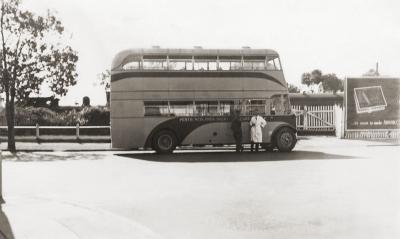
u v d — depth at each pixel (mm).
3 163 15641
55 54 22188
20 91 21859
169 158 17594
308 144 23891
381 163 14703
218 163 15539
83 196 9172
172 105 19484
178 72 19531
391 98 27938
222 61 19797
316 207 7988
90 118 31547
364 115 27844
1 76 21172
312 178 11664
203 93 19625
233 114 19844
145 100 19297
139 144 19312
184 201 8609
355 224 6680
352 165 14352
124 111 19203
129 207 8062
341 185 10359
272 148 20734
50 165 15008
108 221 6734
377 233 6148
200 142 19656
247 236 6082
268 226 6633
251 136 19750
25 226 6359
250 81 19922
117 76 19250
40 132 27156
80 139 26266
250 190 9844
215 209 7867
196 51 19609
